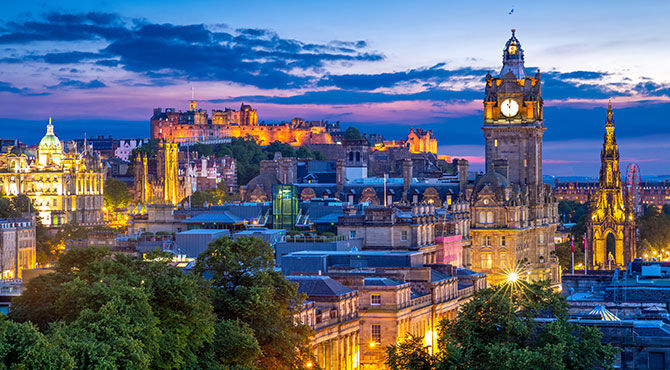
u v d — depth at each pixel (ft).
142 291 599.57
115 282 618.44
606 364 653.30
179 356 603.26
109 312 577.02
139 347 564.71
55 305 627.46
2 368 513.45
